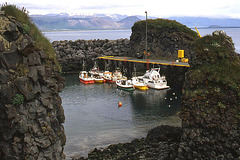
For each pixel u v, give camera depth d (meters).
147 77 76.50
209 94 25.38
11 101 20.62
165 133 34.28
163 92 66.81
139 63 88.06
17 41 21.34
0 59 20.23
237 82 24.80
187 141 25.77
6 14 21.92
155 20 99.00
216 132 24.41
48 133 21.81
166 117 46.06
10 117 20.45
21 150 21.17
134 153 29.41
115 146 32.38
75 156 31.05
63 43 109.75
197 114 25.34
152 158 27.50
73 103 56.66
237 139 23.33
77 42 111.88
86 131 39.75
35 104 21.83
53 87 23.34
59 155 22.64
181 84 72.69
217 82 25.33
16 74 21.02
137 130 39.88
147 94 64.94
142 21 101.19
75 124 43.03
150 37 95.25
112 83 81.06
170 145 30.19
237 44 153.00
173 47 89.19
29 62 21.69
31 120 21.56
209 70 26.17
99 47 111.88
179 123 42.47
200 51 27.72
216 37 27.92
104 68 101.06
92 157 29.33
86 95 64.38
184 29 90.19
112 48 110.88
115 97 62.22
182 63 75.44
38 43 22.75
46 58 23.38
